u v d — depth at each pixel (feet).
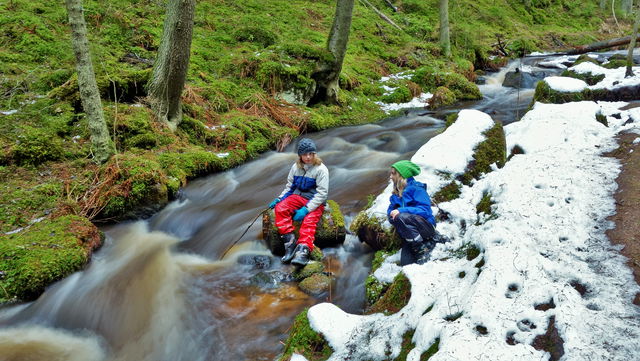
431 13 70.49
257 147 26.13
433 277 9.29
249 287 13.08
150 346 11.13
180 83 23.97
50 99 23.48
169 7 22.52
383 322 8.71
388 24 60.80
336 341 8.81
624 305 7.06
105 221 17.24
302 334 9.18
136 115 23.09
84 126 22.06
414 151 26.07
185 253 15.49
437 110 37.65
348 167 23.79
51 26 32.60
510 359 6.27
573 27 89.71
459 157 16.14
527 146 17.10
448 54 53.26
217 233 16.65
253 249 15.29
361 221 14.71
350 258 14.44
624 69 29.63
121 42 33.09
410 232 11.58
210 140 25.12
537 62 56.70
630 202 10.30
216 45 38.04
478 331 7.02
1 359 10.64
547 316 7.07
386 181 20.38
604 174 12.08
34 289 12.66
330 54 34.91
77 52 17.75
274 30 45.93
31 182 18.02
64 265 13.44
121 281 13.50
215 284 13.29
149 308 12.31
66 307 12.44
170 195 19.35
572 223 9.95
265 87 33.01
